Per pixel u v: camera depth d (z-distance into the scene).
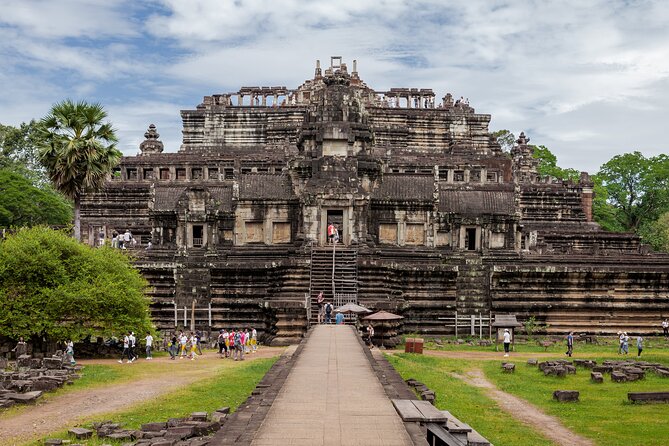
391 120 114.06
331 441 22.36
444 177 97.38
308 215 71.69
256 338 64.44
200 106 120.12
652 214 142.75
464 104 121.69
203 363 52.44
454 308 69.69
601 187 141.00
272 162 97.00
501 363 54.47
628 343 67.81
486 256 74.06
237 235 74.00
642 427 34.53
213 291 68.62
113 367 50.72
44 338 56.03
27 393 39.28
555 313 71.44
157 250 73.12
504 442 31.97
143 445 27.50
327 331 51.75
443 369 51.44
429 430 23.45
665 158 142.25
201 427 29.81
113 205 97.69
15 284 54.28
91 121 67.25
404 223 74.19
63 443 29.88
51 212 108.69
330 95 77.88
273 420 24.98
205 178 96.62
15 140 135.38
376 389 30.42
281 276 66.88
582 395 42.97
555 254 79.12
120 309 55.44
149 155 104.19
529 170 119.06
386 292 66.12
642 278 72.06
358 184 72.44
